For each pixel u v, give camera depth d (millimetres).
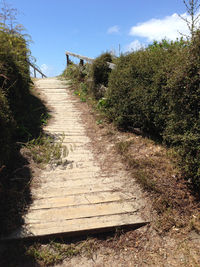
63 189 3266
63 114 6641
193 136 3016
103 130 5512
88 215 2744
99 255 2373
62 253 2355
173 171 3445
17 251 2303
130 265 2268
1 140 3080
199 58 3096
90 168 3893
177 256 2334
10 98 4484
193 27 3156
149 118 4602
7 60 4609
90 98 7824
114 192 3223
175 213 2822
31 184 3309
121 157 4172
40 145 4465
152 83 4535
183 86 3279
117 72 5852
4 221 2553
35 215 2703
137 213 2824
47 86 9539
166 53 4711
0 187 3031
